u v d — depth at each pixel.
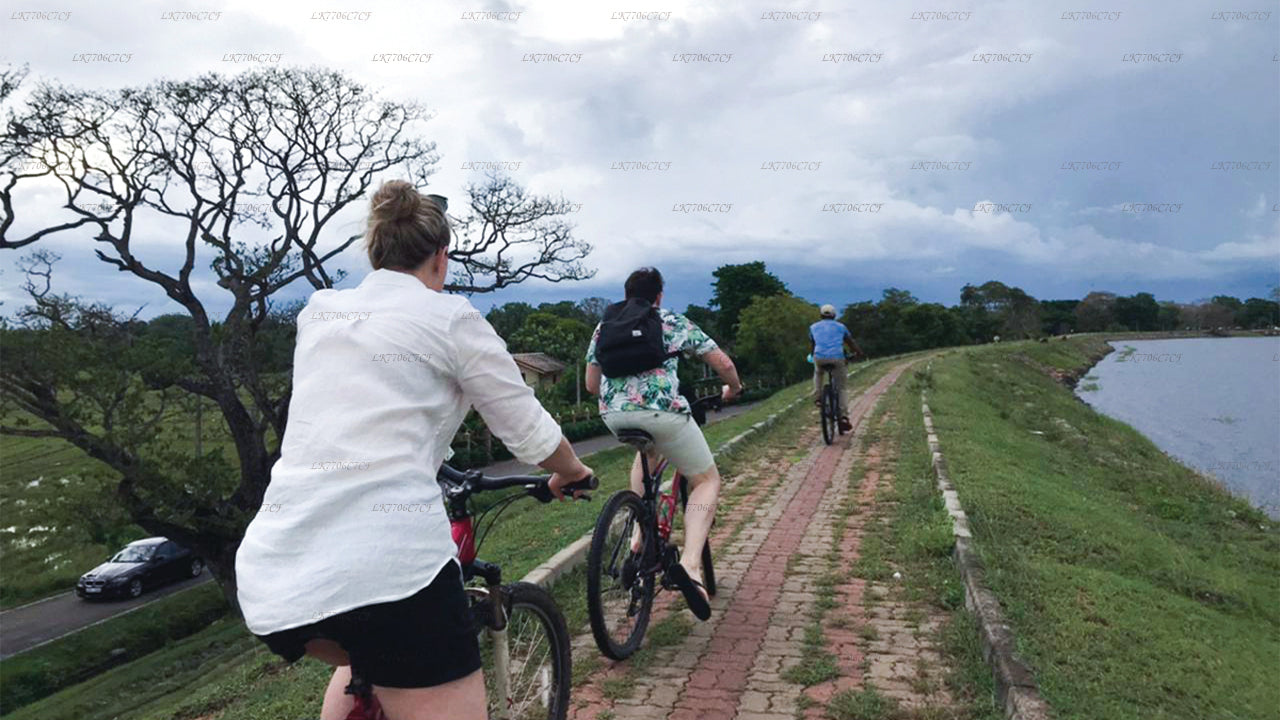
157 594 26.86
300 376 2.12
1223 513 13.84
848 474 9.81
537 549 6.68
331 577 1.84
